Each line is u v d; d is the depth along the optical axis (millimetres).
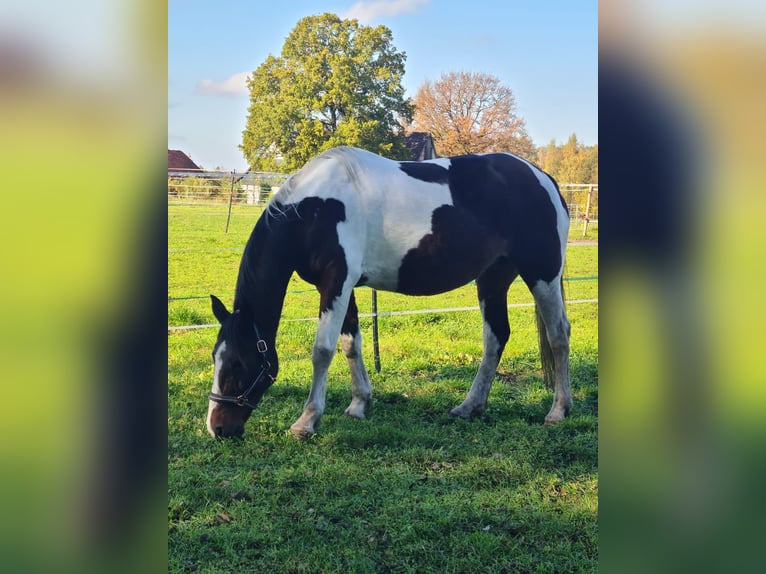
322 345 4102
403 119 30141
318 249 4105
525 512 3078
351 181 4156
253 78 30766
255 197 22000
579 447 3863
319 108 28609
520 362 5867
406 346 6262
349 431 4105
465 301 9250
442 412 4602
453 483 3414
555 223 4543
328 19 29312
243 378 3832
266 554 2744
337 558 2715
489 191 4375
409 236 4195
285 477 3482
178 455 3781
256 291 4105
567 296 9391
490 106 31125
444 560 2689
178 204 21516
